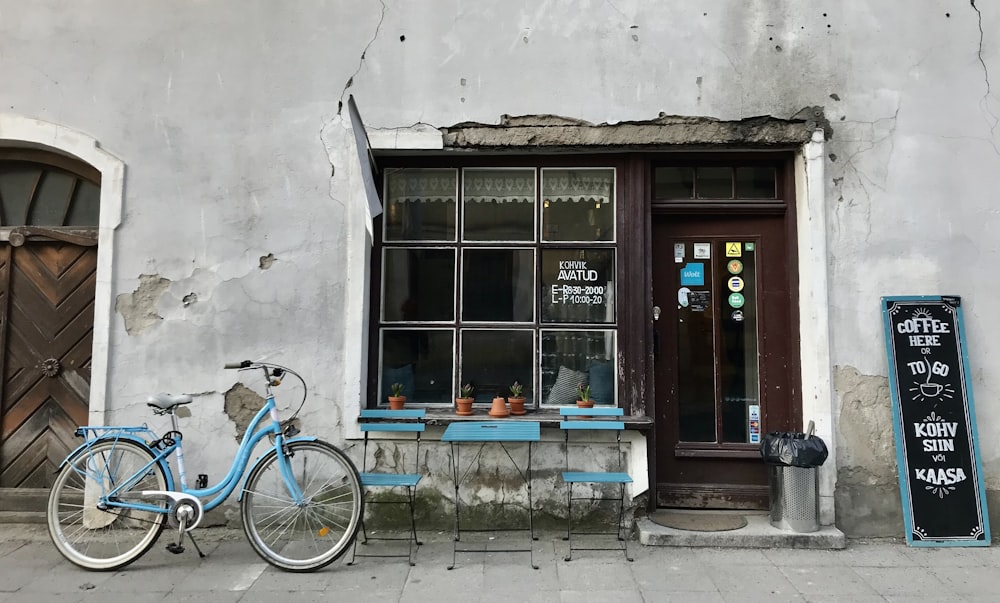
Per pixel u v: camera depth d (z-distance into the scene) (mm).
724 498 4395
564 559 3773
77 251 4570
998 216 4168
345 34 4340
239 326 4273
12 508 4438
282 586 3441
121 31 4379
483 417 4188
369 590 3398
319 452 4020
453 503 4211
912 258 4160
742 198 4500
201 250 4301
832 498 4070
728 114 4227
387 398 4461
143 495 3674
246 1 4367
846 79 4227
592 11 4297
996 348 4125
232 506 4180
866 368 4125
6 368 4527
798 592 3377
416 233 4527
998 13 4227
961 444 4023
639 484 4145
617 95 4258
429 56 4316
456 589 3406
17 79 4367
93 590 3400
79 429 3789
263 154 4324
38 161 4570
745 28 4262
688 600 3291
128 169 4336
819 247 4156
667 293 4543
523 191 4527
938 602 3273
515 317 4469
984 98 4207
